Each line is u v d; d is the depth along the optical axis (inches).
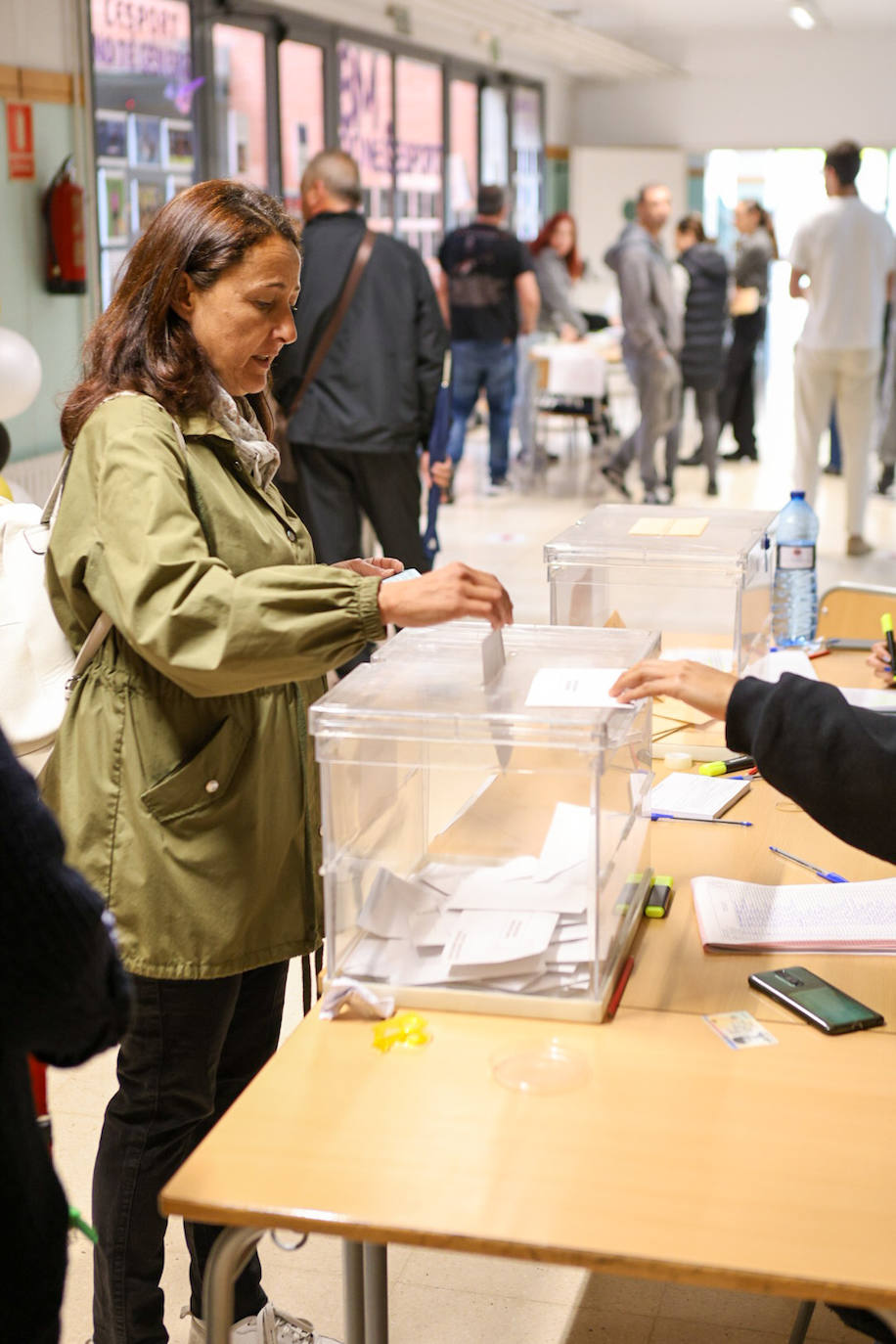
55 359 228.2
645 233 319.0
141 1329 70.6
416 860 61.7
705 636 92.0
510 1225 45.3
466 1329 82.0
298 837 70.6
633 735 63.2
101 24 248.4
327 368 172.1
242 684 59.8
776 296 791.7
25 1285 44.4
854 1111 51.6
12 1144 43.8
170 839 64.5
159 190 275.4
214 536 64.8
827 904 68.1
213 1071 69.8
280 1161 48.8
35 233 220.7
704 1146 49.4
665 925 67.2
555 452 428.8
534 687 61.4
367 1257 63.6
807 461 273.7
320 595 58.8
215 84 297.0
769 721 57.5
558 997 58.1
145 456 61.1
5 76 209.6
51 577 66.2
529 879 59.6
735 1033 57.0
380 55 390.3
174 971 65.2
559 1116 51.2
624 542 93.7
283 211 66.7
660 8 456.8
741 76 561.9
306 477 177.0
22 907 39.8
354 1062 55.1
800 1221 45.3
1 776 40.0
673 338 325.1
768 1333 81.7
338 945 59.4
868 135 551.8
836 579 254.8
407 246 173.9
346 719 57.4
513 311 335.3
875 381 265.1
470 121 472.7
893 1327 42.6
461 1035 57.0
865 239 256.5
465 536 296.8
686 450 429.4
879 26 515.2
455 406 338.6
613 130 582.9
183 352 64.7
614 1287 85.9
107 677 64.9
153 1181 69.1
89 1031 43.9
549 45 470.0
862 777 56.0
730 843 77.2
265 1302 77.5
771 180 666.8
